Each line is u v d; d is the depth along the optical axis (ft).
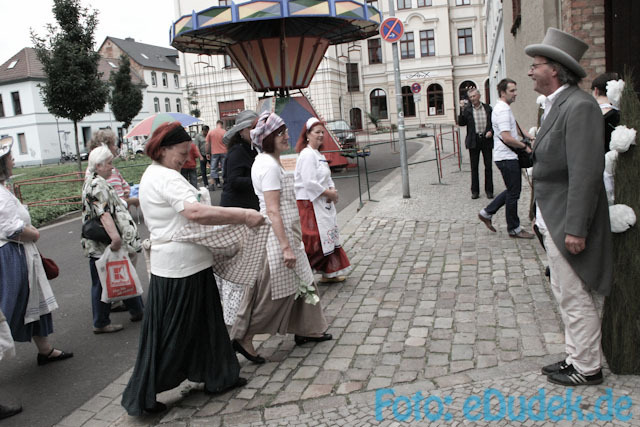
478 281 16.80
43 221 38.06
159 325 10.63
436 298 15.72
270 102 50.62
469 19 147.64
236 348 12.67
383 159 64.13
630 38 21.42
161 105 208.95
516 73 43.62
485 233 22.57
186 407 11.01
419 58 148.56
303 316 13.23
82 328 16.75
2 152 12.56
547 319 13.42
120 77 113.80
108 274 15.42
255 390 11.39
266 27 46.55
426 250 20.97
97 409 11.60
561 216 9.78
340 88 139.33
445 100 148.97
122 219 15.53
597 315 9.93
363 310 15.35
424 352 12.30
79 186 59.21
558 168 9.75
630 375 10.30
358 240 23.62
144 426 10.59
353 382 11.25
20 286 12.92
